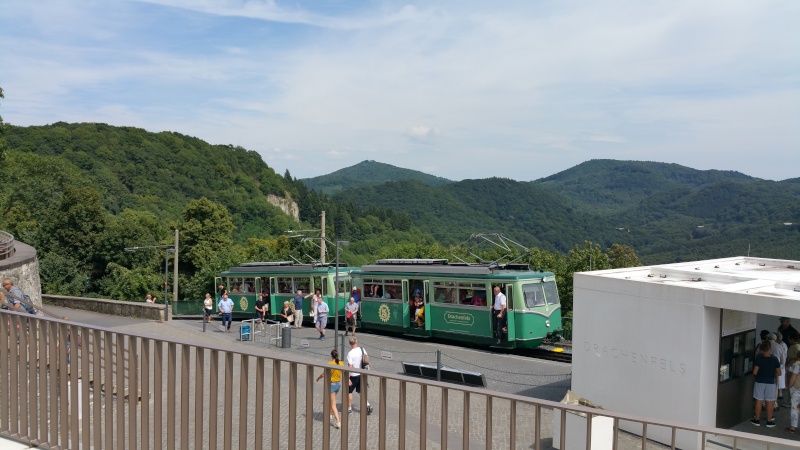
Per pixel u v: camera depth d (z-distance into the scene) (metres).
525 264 27.06
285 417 11.69
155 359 6.05
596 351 14.80
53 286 61.78
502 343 25.81
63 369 6.57
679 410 13.12
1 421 7.04
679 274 15.23
